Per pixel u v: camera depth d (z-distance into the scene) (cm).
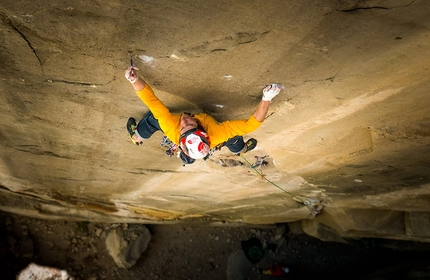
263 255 1230
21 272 1048
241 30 242
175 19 236
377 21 222
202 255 1209
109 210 911
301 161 511
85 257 1119
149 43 263
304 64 276
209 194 732
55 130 451
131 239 1119
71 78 325
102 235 1142
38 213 935
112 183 686
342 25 229
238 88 319
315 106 349
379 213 746
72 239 1120
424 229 693
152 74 307
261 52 264
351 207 745
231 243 1235
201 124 334
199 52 269
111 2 225
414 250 1012
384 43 242
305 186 645
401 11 212
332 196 703
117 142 479
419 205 621
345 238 1000
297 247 1238
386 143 414
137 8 229
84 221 1130
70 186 727
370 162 482
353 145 434
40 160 571
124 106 373
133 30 250
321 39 244
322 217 930
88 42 269
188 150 318
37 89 349
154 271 1161
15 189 779
